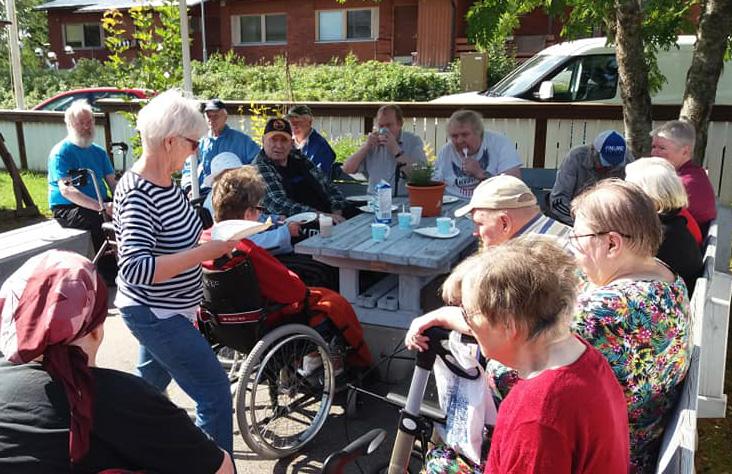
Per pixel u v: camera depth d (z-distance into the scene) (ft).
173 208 7.49
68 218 16.85
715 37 14.12
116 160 29.30
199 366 7.73
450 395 5.80
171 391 11.50
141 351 8.74
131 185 7.26
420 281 11.27
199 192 18.45
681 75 25.40
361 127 25.85
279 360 9.82
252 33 73.00
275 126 15.12
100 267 16.97
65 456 4.02
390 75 50.90
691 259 8.64
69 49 77.30
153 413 4.32
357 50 68.54
